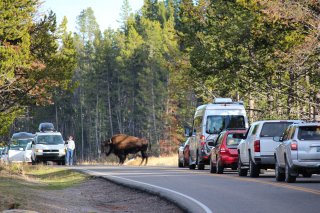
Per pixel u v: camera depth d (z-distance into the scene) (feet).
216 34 436.76
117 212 165.99
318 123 212.02
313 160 207.72
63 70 349.20
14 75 342.64
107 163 530.27
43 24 350.84
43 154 480.64
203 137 320.70
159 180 240.32
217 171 283.18
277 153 225.76
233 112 321.32
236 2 401.49
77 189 248.11
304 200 156.76
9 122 344.90
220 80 456.86
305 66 356.38
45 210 161.07
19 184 246.27
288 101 394.93
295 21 341.00
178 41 479.00
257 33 381.19
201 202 159.12
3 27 322.55
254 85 440.45
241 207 146.51
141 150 488.44
